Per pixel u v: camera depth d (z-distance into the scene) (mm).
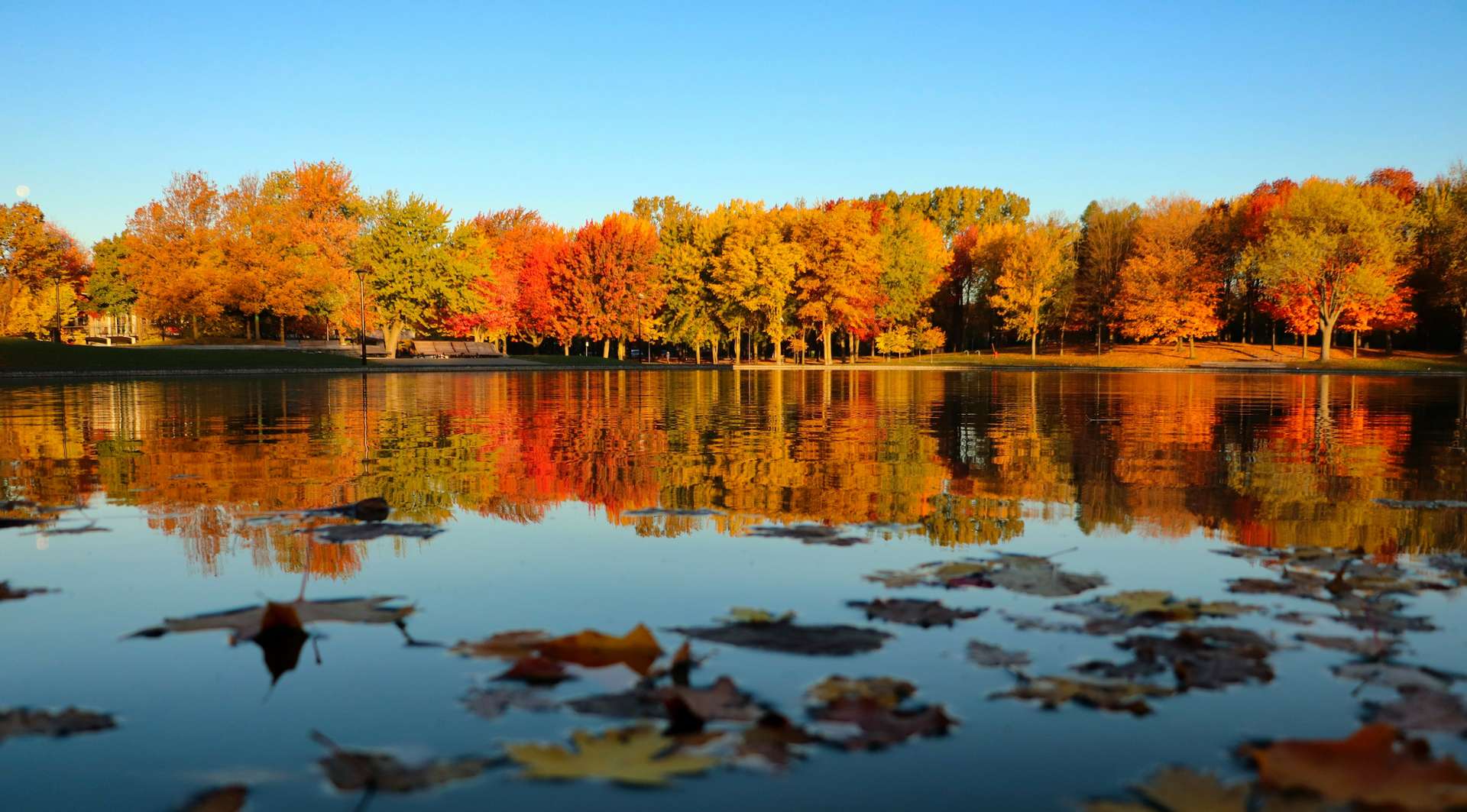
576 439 10016
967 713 2299
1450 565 4008
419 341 60688
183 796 1855
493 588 3574
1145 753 2068
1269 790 1853
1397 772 1854
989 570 3877
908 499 5934
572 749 2053
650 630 3004
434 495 6023
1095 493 6199
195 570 3879
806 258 56750
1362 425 12438
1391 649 2793
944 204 88438
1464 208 49688
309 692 2457
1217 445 9578
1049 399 19312
